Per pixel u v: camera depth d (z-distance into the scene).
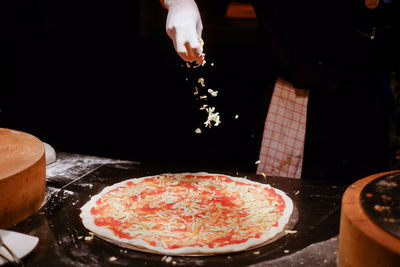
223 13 4.07
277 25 2.01
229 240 1.32
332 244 1.30
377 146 2.16
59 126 4.13
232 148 3.84
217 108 3.88
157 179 1.79
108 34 3.85
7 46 3.71
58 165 1.90
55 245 1.27
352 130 2.14
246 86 3.75
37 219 1.43
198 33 1.97
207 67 3.82
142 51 3.93
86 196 1.62
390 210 1.06
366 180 1.25
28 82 3.93
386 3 1.89
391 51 2.01
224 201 1.62
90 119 4.13
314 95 2.13
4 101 3.95
